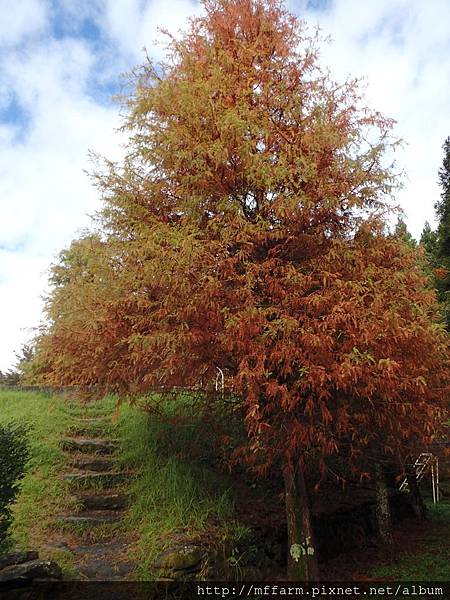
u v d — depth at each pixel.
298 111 5.62
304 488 5.89
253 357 4.84
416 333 4.88
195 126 5.64
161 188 5.97
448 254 17.05
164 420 7.45
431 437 5.47
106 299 5.40
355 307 4.80
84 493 6.71
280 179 5.16
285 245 5.66
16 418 8.64
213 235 5.45
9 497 4.64
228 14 6.52
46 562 4.73
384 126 5.86
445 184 18.75
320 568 6.56
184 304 4.95
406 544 7.84
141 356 5.17
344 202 5.60
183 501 6.26
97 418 9.27
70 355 5.93
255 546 5.91
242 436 6.96
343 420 5.08
